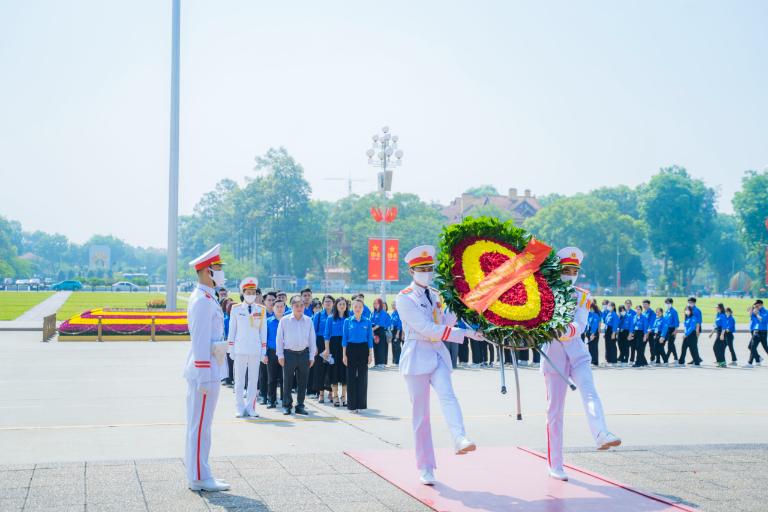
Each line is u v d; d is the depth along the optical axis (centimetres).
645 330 2331
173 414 1272
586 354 810
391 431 1128
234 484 759
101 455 934
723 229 14925
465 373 2039
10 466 819
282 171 13462
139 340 3112
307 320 1314
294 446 1002
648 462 885
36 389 1595
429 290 814
